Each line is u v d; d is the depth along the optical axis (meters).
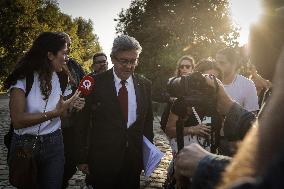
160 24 32.06
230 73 4.25
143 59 32.66
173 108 1.91
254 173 0.42
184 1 32.25
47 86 3.28
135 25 35.97
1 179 6.55
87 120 3.82
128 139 3.81
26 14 40.44
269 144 0.42
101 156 3.78
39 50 3.30
